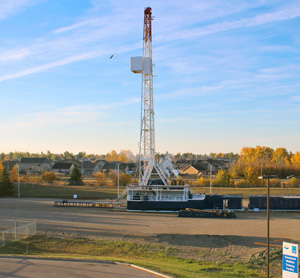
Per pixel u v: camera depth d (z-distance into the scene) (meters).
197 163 140.25
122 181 88.75
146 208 49.88
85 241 31.72
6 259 21.30
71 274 17.89
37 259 21.39
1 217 44.03
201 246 30.75
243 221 42.12
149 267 19.89
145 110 54.97
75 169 89.75
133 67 53.72
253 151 157.00
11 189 74.25
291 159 137.00
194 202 49.34
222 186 82.81
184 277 18.34
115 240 32.16
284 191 73.50
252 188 78.00
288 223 40.81
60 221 41.09
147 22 55.03
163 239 32.69
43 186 83.25
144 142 54.91
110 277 17.48
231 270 24.00
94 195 71.56
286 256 16.84
